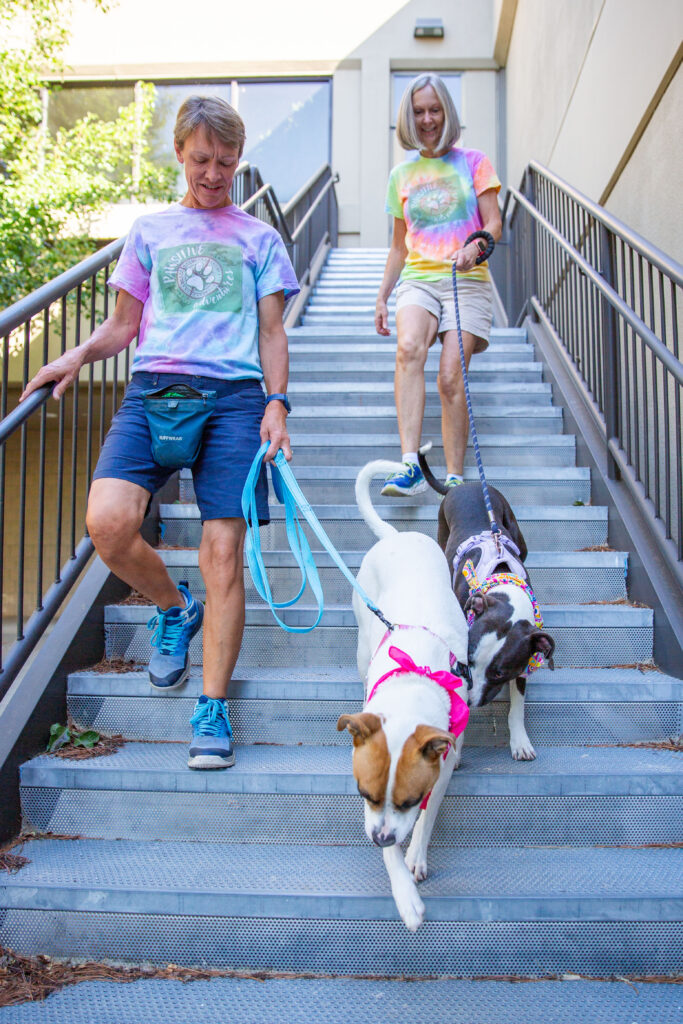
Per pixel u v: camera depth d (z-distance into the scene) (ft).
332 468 11.98
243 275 7.85
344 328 17.87
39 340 24.39
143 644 9.32
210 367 7.57
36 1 23.68
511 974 6.15
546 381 15.11
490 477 11.98
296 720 8.20
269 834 7.22
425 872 6.45
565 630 9.29
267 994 5.86
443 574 7.77
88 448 9.42
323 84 33.99
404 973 6.16
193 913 6.22
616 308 10.71
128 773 7.27
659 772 7.20
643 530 10.14
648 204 12.48
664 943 6.15
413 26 33.27
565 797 7.16
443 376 11.19
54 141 31.78
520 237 19.79
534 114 24.48
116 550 7.36
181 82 33.73
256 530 7.47
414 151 11.91
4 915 6.39
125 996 5.82
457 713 6.26
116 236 26.78
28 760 7.57
